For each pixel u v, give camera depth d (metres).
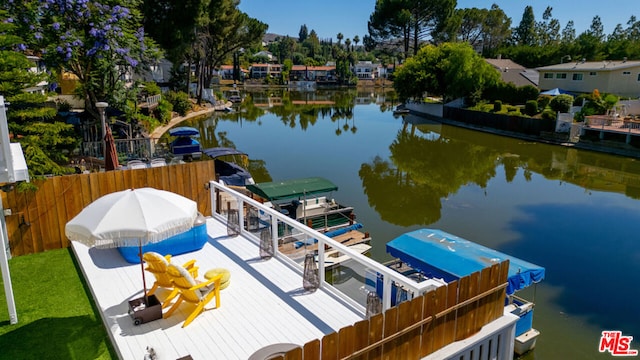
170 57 32.41
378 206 16.45
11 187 7.47
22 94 10.63
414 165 23.67
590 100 32.22
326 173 21.38
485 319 5.41
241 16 44.97
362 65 110.25
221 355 4.79
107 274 6.68
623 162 24.66
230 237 8.26
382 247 12.52
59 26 16.00
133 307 5.47
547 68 44.84
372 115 45.78
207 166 9.43
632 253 12.36
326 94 76.19
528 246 12.84
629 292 10.09
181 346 4.95
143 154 18.39
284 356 3.64
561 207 16.58
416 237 9.24
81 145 17.06
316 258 10.66
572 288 10.29
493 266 5.29
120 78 20.61
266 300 5.94
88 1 16.95
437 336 4.85
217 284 5.71
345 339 3.98
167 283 5.62
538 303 9.58
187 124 36.50
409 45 72.62
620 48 57.31
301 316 5.55
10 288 5.48
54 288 6.52
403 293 7.18
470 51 40.19
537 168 23.34
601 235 13.75
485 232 13.92
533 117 32.53
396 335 4.38
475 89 40.00
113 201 5.18
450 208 16.36
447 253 8.39
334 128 36.62
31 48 16.39
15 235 7.62
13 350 5.05
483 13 84.31
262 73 108.88
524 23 87.75
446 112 41.25
